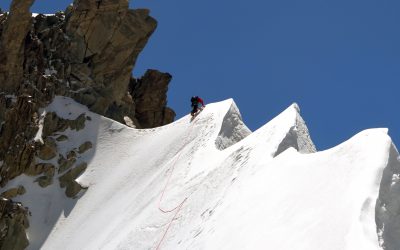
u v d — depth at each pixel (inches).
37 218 1679.4
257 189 884.6
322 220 669.3
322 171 780.0
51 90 1956.2
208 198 1050.1
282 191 815.1
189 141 1526.8
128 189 1588.3
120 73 2112.5
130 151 1813.5
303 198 752.3
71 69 2038.6
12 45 1979.6
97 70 2086.6
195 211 1051.9
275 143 1007.6
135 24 2133.4
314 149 1060.5
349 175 717.3
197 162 1325.0
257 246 714.2
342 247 598.9
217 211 936.9
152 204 1274.6
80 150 1845.5
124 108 2124.8
